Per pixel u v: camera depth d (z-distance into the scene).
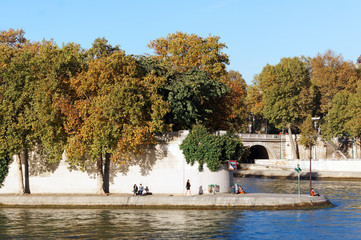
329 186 83.25
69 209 54.47
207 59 76.31
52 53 57.41
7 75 57.12
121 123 54.00
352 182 92.50
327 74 128.88
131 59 55.78
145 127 53.75
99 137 53.22
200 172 56.72
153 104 54.62
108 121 53.66
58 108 54.34
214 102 66.31
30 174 60.94
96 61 55.16
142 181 58.44
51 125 55.47
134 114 52.91
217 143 56.72
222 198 52.94
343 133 121.69
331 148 129.38
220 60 79.06
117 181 59.03
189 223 45.47
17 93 56.66
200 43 78.50
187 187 55.72
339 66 131.00
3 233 42.28
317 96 129.75
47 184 60.41
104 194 57.72
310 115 123.31
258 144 126.69
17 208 55.62
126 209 53.84
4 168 61.06
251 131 144.75
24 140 57.50
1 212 52.75
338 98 120.81
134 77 56.41
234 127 94.88
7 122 56.28
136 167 58.69
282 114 123.56
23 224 45.84
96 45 58.34
